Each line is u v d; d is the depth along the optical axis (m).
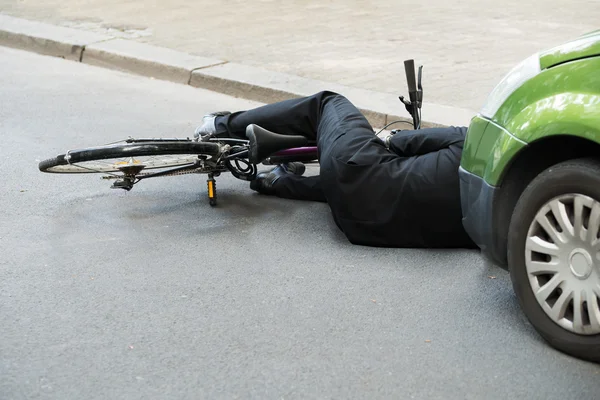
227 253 4.64
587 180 3.31
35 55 10.34
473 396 3.24
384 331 3.75
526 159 3.66
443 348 3.60
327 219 5.22
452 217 4.51
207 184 5.67
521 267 3.64
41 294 4.09
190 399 3.20
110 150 4.68
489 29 10.84
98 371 3.39
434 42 10.11
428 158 4.56
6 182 5.82
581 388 3.31
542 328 3.58
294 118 5.32
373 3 12.94
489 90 8.01
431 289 4.19
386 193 4.57
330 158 4.73
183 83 9.02
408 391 3.27
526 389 3.29
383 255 4.62
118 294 4.10
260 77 8.59
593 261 3.32
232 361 3.48
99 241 4.79
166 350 3.56
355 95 7.90
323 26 11.12
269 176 5.63
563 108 3.39
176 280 4.27
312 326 3.79
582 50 3.42
